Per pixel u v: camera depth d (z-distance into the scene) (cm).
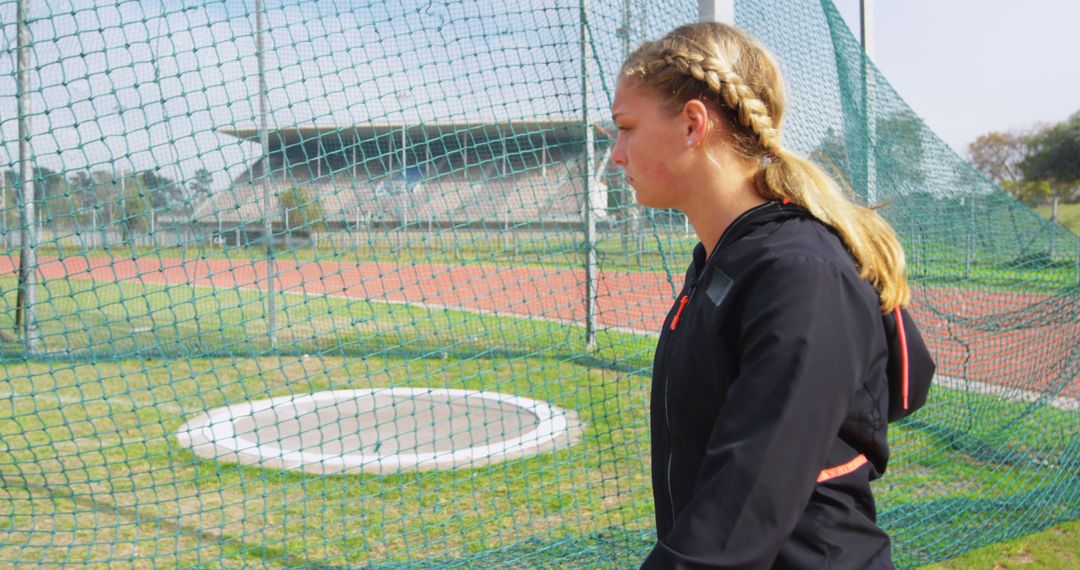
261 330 895
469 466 437
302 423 525
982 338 468
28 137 280
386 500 393
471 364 694
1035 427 452
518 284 426
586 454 452
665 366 119
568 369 624
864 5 551
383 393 605
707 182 115
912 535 341
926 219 439
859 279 101
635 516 362
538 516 371
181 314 995
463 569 308
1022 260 454
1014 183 4300
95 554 328
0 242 420
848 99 416
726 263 105
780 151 114
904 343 115
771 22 391
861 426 105
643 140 116
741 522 89
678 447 112
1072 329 447
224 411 560
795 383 90
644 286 404
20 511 373
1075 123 4091
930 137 441
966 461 430
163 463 445
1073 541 346
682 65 112
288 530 357
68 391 628
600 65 339
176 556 320
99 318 945
